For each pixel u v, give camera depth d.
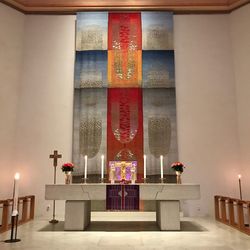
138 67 9.38
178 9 9.78
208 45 9.53
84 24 9.62
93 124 8.98
